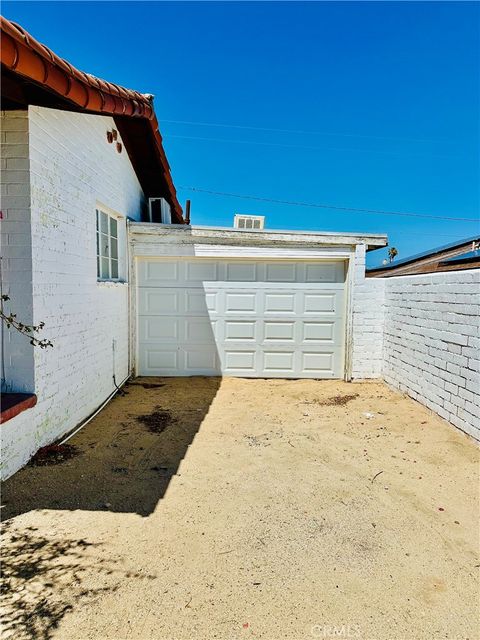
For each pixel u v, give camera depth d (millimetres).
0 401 3398
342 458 3947
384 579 2287
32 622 1935
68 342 4371
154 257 7254
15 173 3490
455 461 3900
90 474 3482
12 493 3107
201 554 2467
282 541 2613
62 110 3982
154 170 7395
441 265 7734
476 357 4332
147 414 5281
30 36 2396
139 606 2051
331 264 7328
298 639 1881
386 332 7051
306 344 7422
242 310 7402
